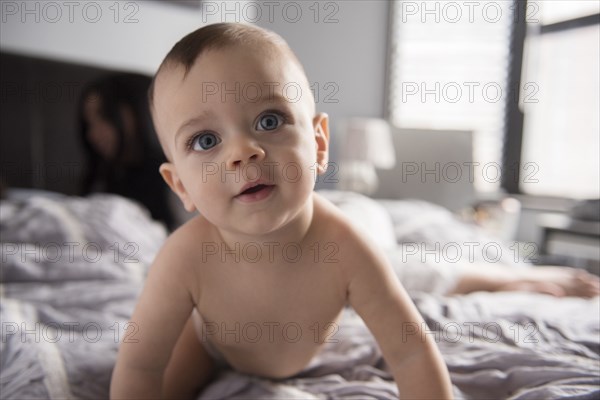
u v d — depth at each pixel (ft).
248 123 1.53
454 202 9.20
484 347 2.41
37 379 1.99
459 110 10.00
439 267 3.61
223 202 1.56
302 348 2.10
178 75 1.61
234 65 1.53
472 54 9.65
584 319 2.83
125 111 6.03
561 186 9.05
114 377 1.94
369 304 1.89
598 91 8.47
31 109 5.74
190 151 1.59
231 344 2.11
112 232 4.17
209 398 2.10
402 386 1.85
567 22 8.63
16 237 3.82
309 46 9.62
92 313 2.91
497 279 3.74
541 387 1.96
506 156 9.61
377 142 9.02
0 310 2.70
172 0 7.20
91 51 6.45
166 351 1.99
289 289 1.91
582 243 6.71
